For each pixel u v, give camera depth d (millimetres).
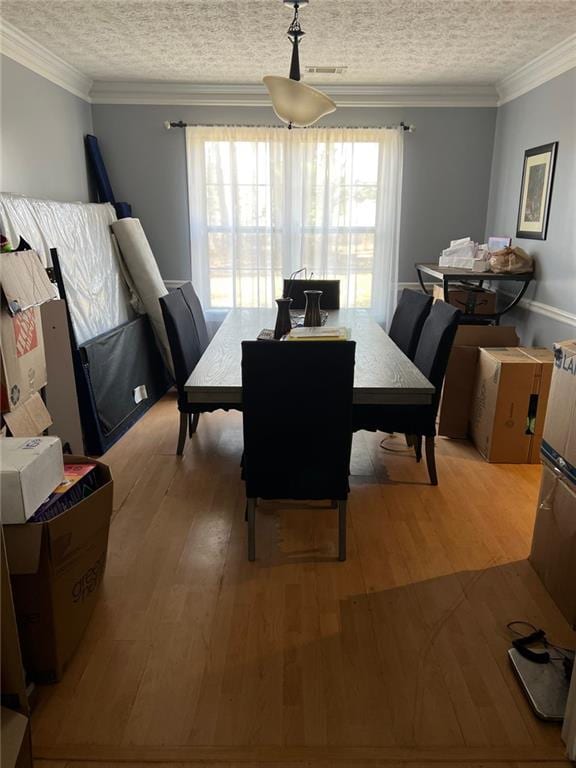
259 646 1810
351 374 1995
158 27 3109
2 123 3219
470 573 2191
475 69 3953
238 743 1476
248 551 2291
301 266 4816
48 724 1525
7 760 1215
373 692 1636
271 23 3029
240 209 4691
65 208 3477
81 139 4352
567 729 1455
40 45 3428
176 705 1587
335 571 2203
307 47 3457
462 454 3303
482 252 4125
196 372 2373
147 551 2326
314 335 2559
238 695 1621
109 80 4336
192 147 4570
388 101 4520
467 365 3414
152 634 1858
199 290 4855
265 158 4605
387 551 2338
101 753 1447
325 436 2092
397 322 3559
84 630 1823
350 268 4809
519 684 1665
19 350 1787
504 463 3178
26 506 1468
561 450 1980
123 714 1558
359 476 3021
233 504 2719
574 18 2930
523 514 2635
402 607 1997
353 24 3035
